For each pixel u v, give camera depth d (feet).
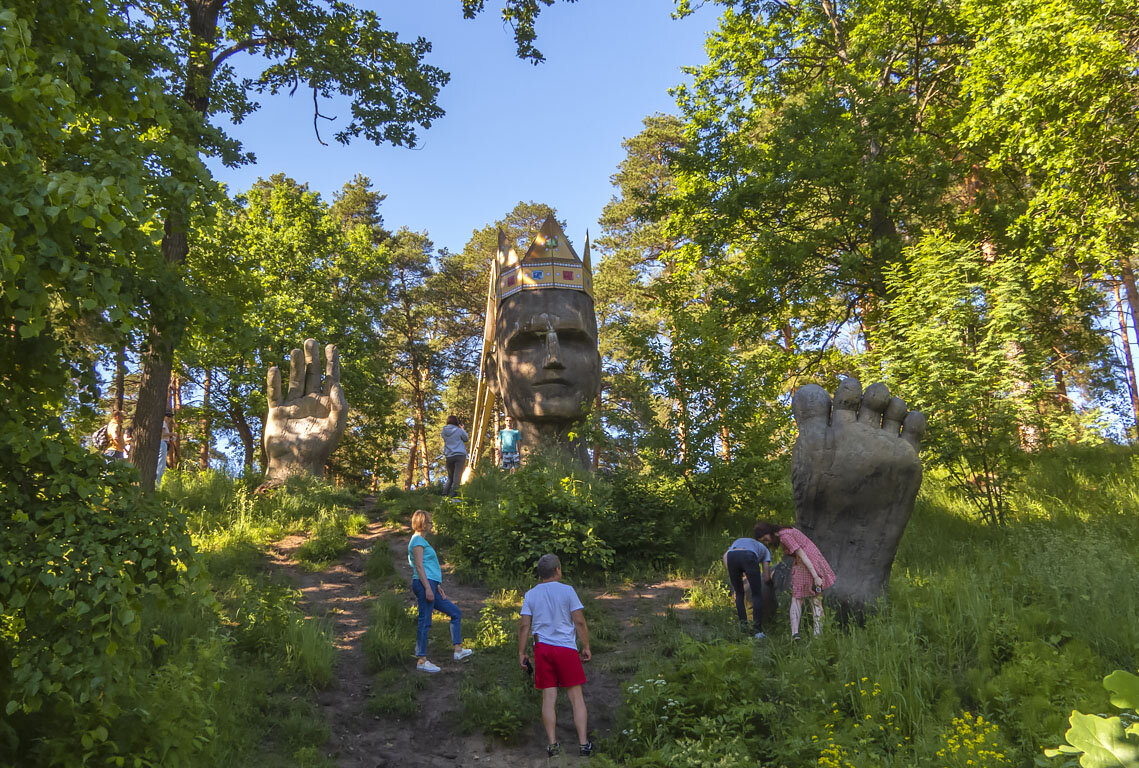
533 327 53.72
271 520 40.83
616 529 35.73
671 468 37.91
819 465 25.34
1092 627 21.31
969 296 35.09
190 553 13.74
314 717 20.72
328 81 44.34
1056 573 25.04
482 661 24.25
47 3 13.91
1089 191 42.34
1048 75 39.81
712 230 63.00
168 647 21.07
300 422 53.88
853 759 16.17
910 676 18.92
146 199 15.62
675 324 40.09
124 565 13.01
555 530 34.14
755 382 39.06
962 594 24.07
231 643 22.85
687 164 65.16
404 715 21.27
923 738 16.69
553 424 54.65
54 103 12.07
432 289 126.62
